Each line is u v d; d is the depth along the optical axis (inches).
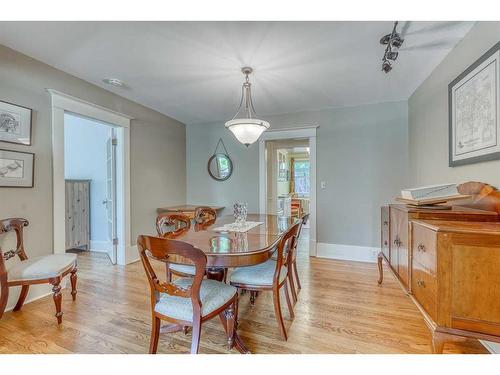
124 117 133.6
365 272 124.6
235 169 176.9
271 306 90.0
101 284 108.6
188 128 188.2
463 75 76.4
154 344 59.9
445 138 90.8
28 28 73.5
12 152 86.4
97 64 96.0
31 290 92.7
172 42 80.4
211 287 64.8
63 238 102.7
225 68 98.8
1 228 79.8
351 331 73.8
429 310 50.1
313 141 155.4
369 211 143.9
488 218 57.4
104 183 161.6
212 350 65.9
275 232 83.4
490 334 43.4
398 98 134.3
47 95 97.2
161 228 92.0
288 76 106.1
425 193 66.4
